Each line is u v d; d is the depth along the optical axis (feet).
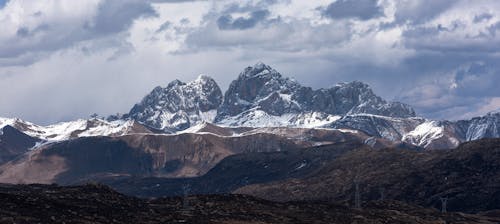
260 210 630.74
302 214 647.97
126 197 610.24
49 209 499.10
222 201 637.30
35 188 601.21
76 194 578.66
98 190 608.19
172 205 609.42
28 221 455.63
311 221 621.72
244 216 591.78
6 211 470.80
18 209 482.28
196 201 625.00
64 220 476.13
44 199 529.86
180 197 643.45
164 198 638.94
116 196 601.21
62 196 562.66
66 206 520.42
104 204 557.74
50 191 579.48
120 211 541.75
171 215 557.74
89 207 533.96
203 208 602.85
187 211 580.71
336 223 632.79
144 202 606.96
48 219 469.98
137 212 550.36
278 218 608.19
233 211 608.19
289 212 645.51
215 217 571.28
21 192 558.15
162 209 581.53
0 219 447.01
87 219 492.13
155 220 531.50
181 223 532.73
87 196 577.43
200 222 544.62
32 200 517.55
